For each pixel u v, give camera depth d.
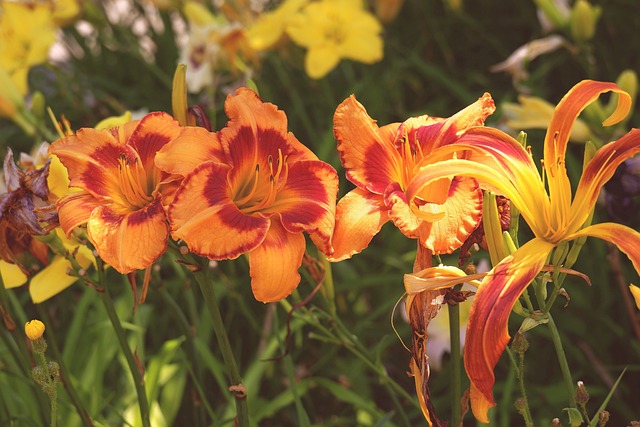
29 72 2.29
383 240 1.82
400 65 2.02
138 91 2.24
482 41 2.22
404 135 1.04
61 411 1.40
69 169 1.03
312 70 1.83
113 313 1.14
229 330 1.75
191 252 1.01
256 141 1.02
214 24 1.82
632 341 1.58
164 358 1.40
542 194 1.01
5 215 1.09
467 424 1.62
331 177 1.02
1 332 1.25
